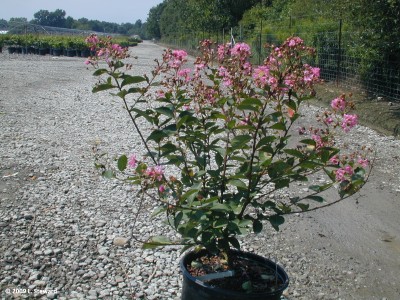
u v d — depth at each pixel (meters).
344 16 11.71
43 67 22.02
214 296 2.63
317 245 4.28
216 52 3.19
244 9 33.28
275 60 2.65
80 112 10.30
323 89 11.81
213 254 2.90
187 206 2.59
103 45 2.87
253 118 2.75
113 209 4.79
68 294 3.33
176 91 3.06
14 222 4.32
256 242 4.28
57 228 4.28
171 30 63.78
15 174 5.65
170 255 3.92
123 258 3.85
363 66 11.19
